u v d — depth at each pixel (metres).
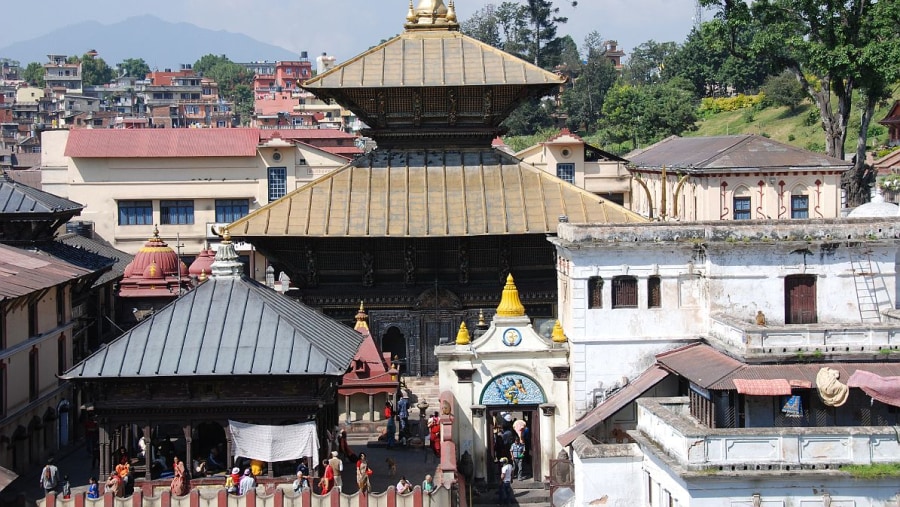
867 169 113.81
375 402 67.06
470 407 60.97
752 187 95.19
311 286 70.00
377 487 54.62
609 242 59.53
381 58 72.81
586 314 60.03
